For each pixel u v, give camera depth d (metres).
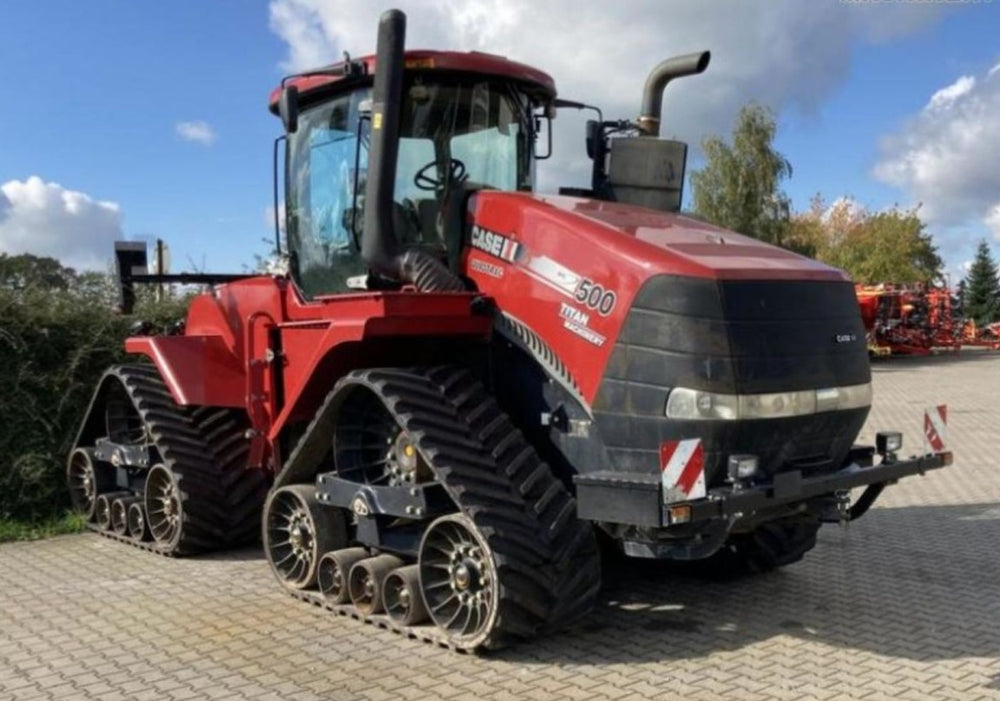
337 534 5.79
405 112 5.69
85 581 6.48
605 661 4.88
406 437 5.25
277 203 6.52
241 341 6.96
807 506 5.12
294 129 5.65
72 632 5.43
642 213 5.65
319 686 4.58
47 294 8.89
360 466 5.55
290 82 6.18
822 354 4.93
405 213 5.64
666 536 4.66
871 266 51.66
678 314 4.60
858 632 5.35
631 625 5.45
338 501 5.51
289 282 6.43
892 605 5.85
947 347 36.44
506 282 5.32
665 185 6.28
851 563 6.86
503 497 4.80
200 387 6.89
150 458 7.30
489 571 4.69
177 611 5.77
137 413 7.86
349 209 5.88
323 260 6.13
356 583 5.52
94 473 8.08
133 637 5.32
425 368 5.32
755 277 4.76
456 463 4.80
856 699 4.40
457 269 5.61
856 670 4.77
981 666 4.83
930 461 5.46
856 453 5.35
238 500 7.07
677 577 6.44
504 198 5.50
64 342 8.74
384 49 5.29
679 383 4.56
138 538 7.46
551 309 5.08
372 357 5.59
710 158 35.78
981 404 18.61
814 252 38.41
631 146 6.22
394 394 5.01
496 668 4.77
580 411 4.95
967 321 44.53
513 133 6.10
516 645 5.07
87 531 8.10
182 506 6.86
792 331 4.81
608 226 5.11
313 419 5.70
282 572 6.04
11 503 8.22
